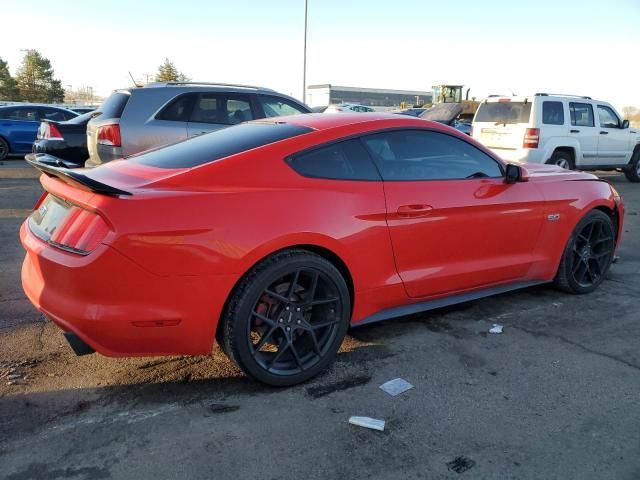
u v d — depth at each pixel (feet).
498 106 38.17
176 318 8.76
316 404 9.42
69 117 47.65
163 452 8.03
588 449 8.24
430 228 11.52
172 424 8.74
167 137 22.53
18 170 38.81
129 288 8.43
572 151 38.17
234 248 8.96
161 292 8.61
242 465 7.77
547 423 8.91
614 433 8.66
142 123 22.13
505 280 13.41
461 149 12.62
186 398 9.55
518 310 13.99
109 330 8.45
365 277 10.75
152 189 8.95
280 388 9.92
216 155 10.20
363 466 7.80
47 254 8.84
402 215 11.03
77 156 27.73
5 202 26.53
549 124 36.35
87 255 8.33
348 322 10.61
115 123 21.83
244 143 10.61
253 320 9.64
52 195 10.21
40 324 12.50
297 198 9.78
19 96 202.28
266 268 9.36
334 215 10.10
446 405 9.43
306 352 10.28
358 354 11.38
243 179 9.59
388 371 10.64
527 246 13.62
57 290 8.80
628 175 43.96
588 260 15.17
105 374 10.33
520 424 8.87
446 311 13.88
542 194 13.64
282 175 9.91
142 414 9.02
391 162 11.39
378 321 11.98
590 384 10.21
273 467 7.74
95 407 9.21
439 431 8.66
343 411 9.20
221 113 23.67
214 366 10.73
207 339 9.16
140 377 10.24
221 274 8.92
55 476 7.48
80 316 8.40
